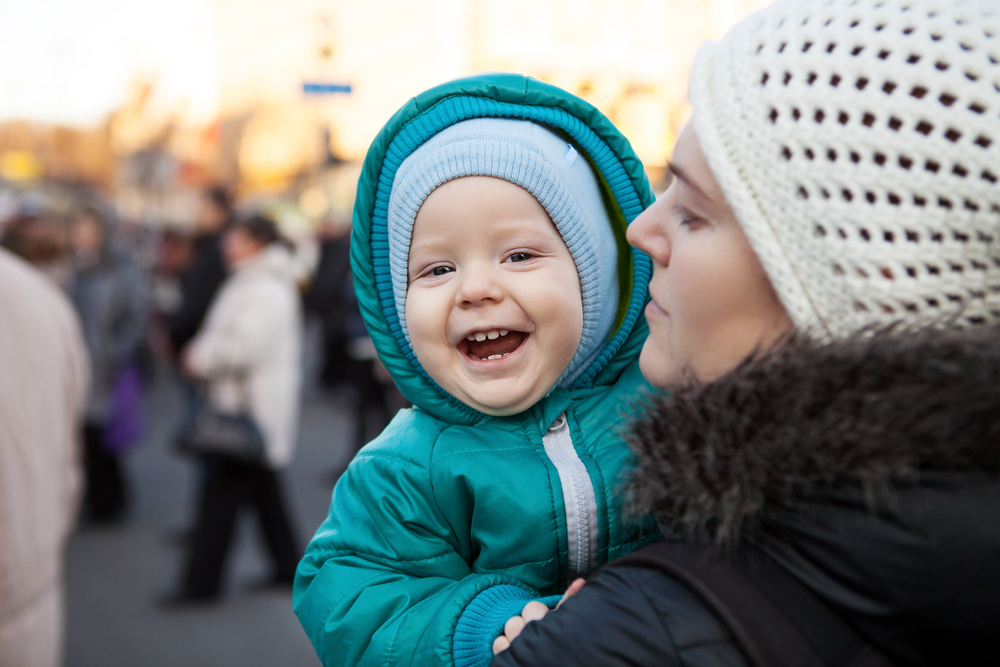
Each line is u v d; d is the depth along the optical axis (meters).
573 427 1.12
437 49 14.75
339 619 1.02
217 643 3.48
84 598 3.96
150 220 16.95
